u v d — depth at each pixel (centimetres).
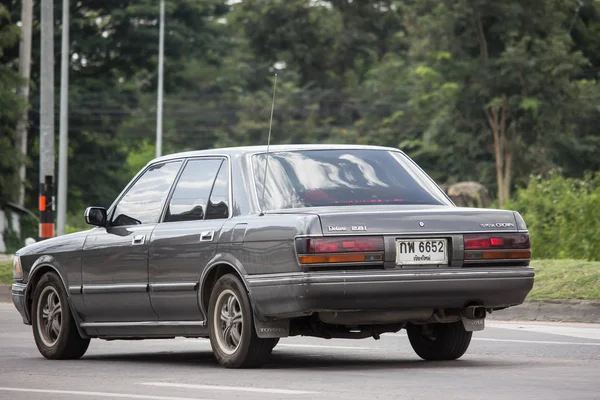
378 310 1992
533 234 5538
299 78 16862
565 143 12394
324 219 1952
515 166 12406
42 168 5797
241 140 16050
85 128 13538
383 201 2103
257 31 16888
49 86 5828
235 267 2036
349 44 17000
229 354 2062
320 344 2614
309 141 15825
